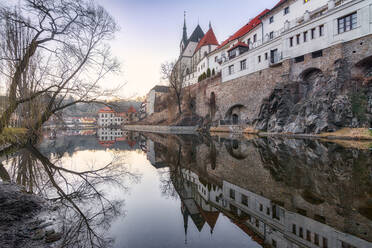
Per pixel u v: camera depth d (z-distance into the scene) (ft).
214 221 11.10
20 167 25.98
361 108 52.80
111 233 9.64
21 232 9.53
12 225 10.19
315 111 61.46
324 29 65.26
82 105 62.69
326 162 23.97
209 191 16.48
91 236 9.33
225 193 15.76
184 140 66.80
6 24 36.04
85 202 13.99
